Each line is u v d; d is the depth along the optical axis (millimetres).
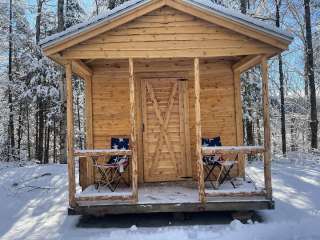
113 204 6629
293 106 19906
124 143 8359
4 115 19906
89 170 8508
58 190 9625
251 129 15883
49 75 17266
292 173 10656
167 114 8625
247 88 15500
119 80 8656
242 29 6797
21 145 23406
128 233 6262
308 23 15383
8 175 11031
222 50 6887
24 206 8477
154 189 7793
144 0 6684
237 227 6445
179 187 7949
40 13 18391
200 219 7027
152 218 7180
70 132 6742
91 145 8508
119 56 6824
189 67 8656
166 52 6855
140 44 6848
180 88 8648
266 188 6719
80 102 23203
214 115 8734
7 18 17875
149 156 8586
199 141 6730
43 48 6645
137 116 8594
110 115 8609
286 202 8078
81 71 8031
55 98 17625
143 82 8625
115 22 6742
